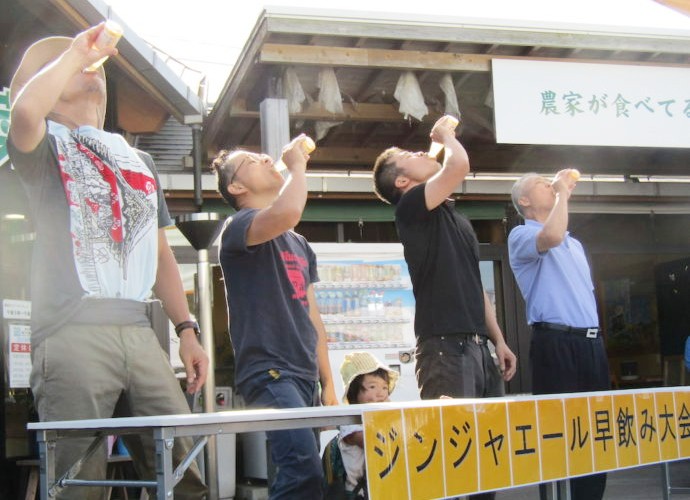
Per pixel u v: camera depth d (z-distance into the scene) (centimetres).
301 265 287
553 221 347
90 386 221
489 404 247
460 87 577
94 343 224
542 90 535
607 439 289
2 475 455
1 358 461
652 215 855
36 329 226
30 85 218
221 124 605
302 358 269
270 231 258
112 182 242
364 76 546
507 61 530
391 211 783
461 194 777
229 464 588
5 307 466
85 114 252
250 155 301
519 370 793
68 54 223
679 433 327
